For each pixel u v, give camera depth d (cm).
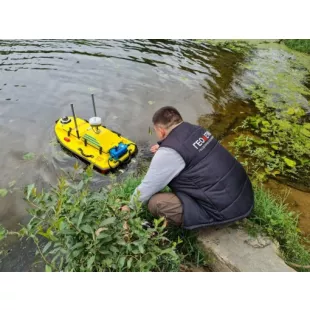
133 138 446
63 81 571
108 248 190
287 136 470
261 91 581
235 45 764
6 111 489
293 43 792
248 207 246
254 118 505
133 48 702
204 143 235
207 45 747
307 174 404
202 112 513
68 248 184
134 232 195
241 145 446
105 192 221
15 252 287
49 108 500
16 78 572
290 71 664
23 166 393
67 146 407
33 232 185
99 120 386
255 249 250
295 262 261
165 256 230
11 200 349
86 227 175
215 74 625
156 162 229
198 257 251
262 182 385
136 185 319
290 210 345
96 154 398
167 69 628
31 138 439
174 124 237
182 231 262
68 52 670
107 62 639
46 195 185
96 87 557
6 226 319
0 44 686
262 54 730
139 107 511
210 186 233
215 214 237
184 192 241
